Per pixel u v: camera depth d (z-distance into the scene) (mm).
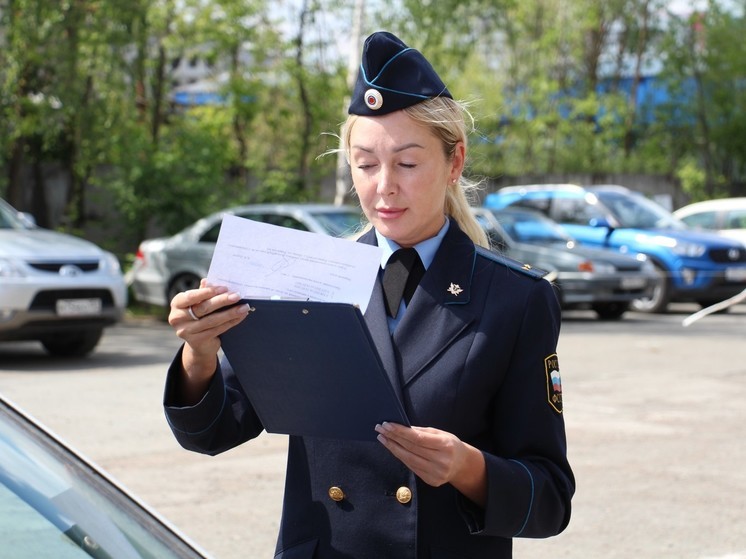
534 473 1979
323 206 13461
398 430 1853
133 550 1903
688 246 15984
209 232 13594
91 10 16719
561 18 32812
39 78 17531
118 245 17609
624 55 35312
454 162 2119
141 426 7148
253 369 1939
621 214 16906
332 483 2055
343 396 1884
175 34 20641
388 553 2006
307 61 22094
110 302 10102
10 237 10016
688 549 4961
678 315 16047
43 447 2043
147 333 12789
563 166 32406
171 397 2061
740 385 9078
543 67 32688
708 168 31734
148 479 5926
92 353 10758
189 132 17578
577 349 11367
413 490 2004
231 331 1891
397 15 20656
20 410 2125
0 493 1846
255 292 1890
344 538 2031
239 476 6074
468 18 20938
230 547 4867
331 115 22578
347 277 1875
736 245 16172
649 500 5699
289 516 2100
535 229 15656
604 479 6082
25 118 17688
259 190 20562
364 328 1776
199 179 16547
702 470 6277
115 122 18312
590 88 34312
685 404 8234
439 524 2016
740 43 30812
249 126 23938
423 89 2012
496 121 29688
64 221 18656
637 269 14977
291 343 1852
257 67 22250
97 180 17344
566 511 2062
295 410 1961
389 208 2037
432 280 2062
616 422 7559
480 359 2014
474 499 1951
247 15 21078
